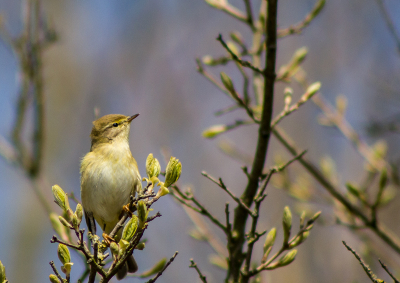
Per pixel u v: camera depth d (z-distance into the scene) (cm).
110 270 512
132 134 1622
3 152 1105
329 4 1590
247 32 1628
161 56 1733
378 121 1051
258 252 1191
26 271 1692
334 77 1497
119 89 1708
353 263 1248
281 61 1573
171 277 1303
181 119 1653
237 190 1490
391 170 930
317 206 1157
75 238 758
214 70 1661
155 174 548
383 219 1323
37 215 1783
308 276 1260
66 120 1723
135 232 521
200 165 1559
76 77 1800
